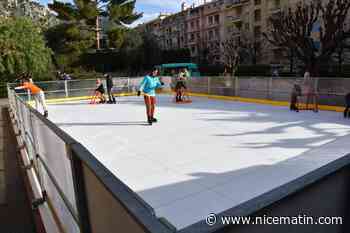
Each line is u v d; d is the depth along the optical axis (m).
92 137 6.87
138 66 37.09
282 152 4.95
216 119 8.57
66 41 33.88
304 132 6.46
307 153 4.83
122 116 9.85
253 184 3.61
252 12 39.50
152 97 7.96
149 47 37.81
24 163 4.38
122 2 34.28
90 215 1.28
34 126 3.09
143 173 4.24
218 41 43.97
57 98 15.90
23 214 2.91
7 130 7.64
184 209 3.05
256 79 12.33
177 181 3.84
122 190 0.86
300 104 10.62
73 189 1.51
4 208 3.06
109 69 34.84
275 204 0.86
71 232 1.77
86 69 32.97
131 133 7.10
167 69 29.33
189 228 0.70
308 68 19.06
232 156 4.84
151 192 3.53
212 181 3.78
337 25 17.62
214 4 49.06
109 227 1.00
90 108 12.44
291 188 0.92
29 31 22.94
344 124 7.22
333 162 1.14
